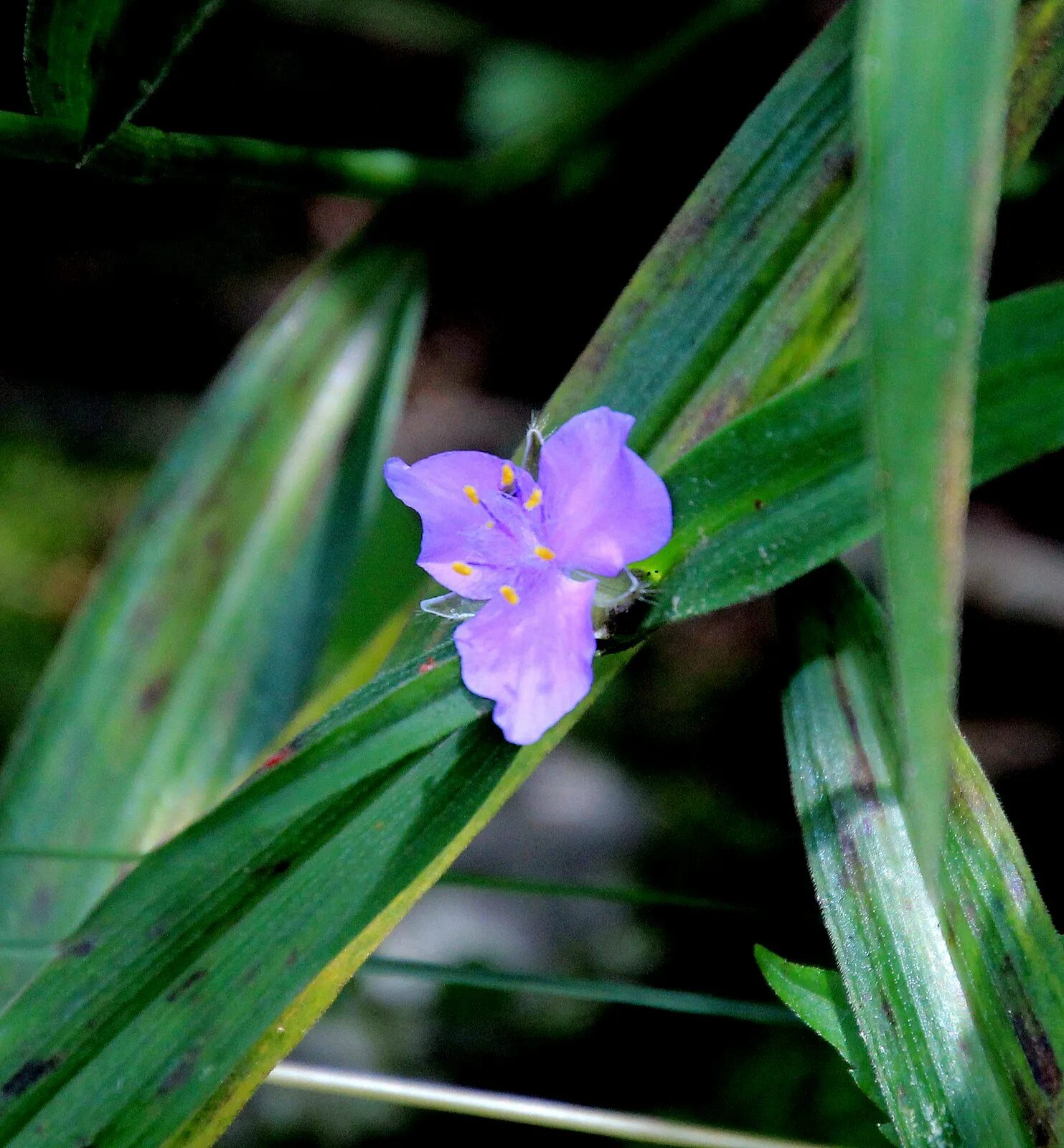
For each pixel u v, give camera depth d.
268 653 0.34
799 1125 0.34
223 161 0.32
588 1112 0.30
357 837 0.28
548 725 0.27
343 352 0.35
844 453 0.27
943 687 0.24
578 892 0.31
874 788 0.27
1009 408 0.27
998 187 0.25
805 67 0.29
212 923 0.28
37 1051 0.28
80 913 0.33
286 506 0.34
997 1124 0.26
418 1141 0.36
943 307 0.24
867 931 0.27
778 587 0.27
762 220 0.29
